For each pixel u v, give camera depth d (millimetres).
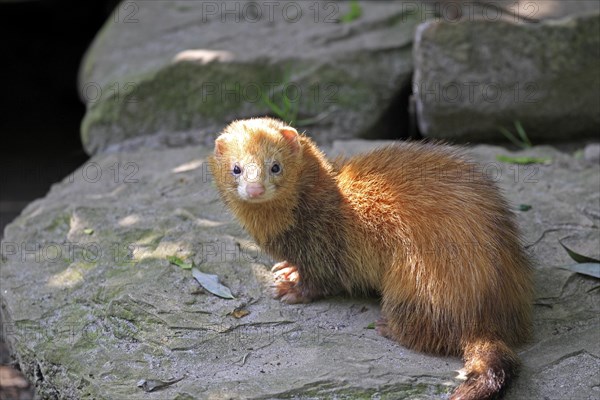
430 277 7938
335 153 12172
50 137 18281
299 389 7469
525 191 10867
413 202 8328
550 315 8547
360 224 8453
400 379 7504
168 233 9938
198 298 8812
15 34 21453
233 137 8672
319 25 15320
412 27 14984
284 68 13977
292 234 8680
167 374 7871
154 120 13953
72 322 8789
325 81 13820
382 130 14000
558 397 7383
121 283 9070
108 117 13953
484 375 7172
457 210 8164
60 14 21625
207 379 7730
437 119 13258
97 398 7742
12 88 19984
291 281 9039
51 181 16672
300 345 8148
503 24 12930
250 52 14281
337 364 7785
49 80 20266
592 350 7945
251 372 7781
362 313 8672
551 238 9781
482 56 13008
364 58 14086
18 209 15672
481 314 7766
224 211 10453
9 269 9797
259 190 8219
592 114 13086
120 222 10383
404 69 14102
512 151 12914
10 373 11070
